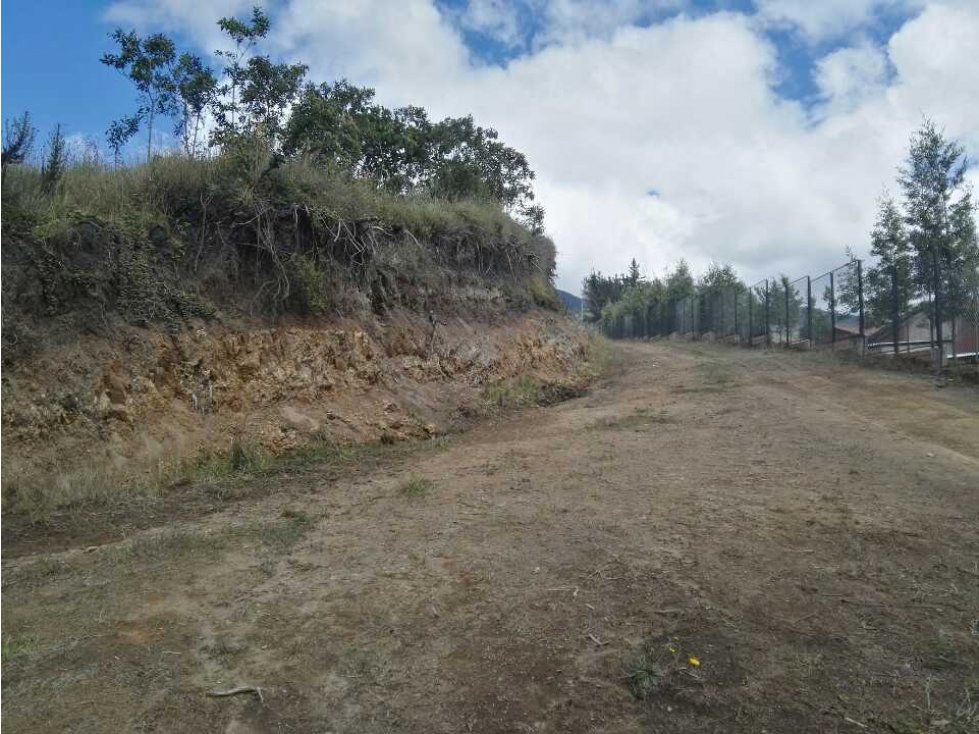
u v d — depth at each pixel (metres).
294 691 3.31
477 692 3.27
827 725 2.94
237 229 10.05
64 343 7.41
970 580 4.22
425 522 5.81
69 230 7.84
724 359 20.83
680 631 3.73
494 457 8.50
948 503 5.67
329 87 16.81
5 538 5.54
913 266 15.78
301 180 11.25
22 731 2.96
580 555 4.86
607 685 3.29
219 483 7.27
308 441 8.92
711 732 2.94
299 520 6.00
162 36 11.32
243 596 4.37
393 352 12.00
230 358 9.02
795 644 3.57
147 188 9.44
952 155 17.09
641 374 17.95
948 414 9.62
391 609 4.14
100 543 5.52
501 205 19.92
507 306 17.38
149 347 8.12
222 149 10.77
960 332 14.18
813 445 8.02
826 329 21.00
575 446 8.90
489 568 4.71
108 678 3.39
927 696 3.09
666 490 6.43
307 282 10.36
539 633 3.79
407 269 13.63
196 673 3.46
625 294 60.22
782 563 4.58
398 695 3.26
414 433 10.32
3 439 6.50
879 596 4.06
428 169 19.08
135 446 7.39
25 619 4.04
